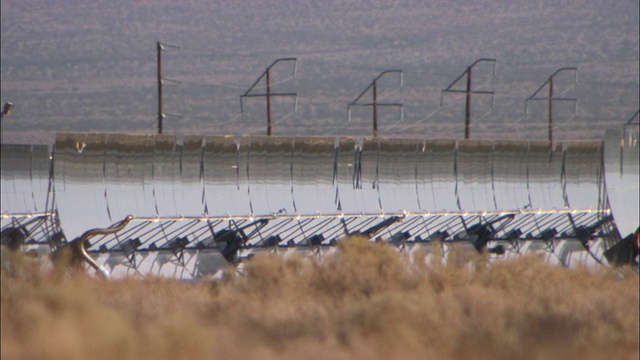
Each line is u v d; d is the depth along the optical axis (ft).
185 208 475.72
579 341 232.12
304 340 221.87
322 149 521.65
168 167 478.59
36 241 459.73
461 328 232.73
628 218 588.91
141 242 454.40
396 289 293.02
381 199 531.09
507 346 226.17
